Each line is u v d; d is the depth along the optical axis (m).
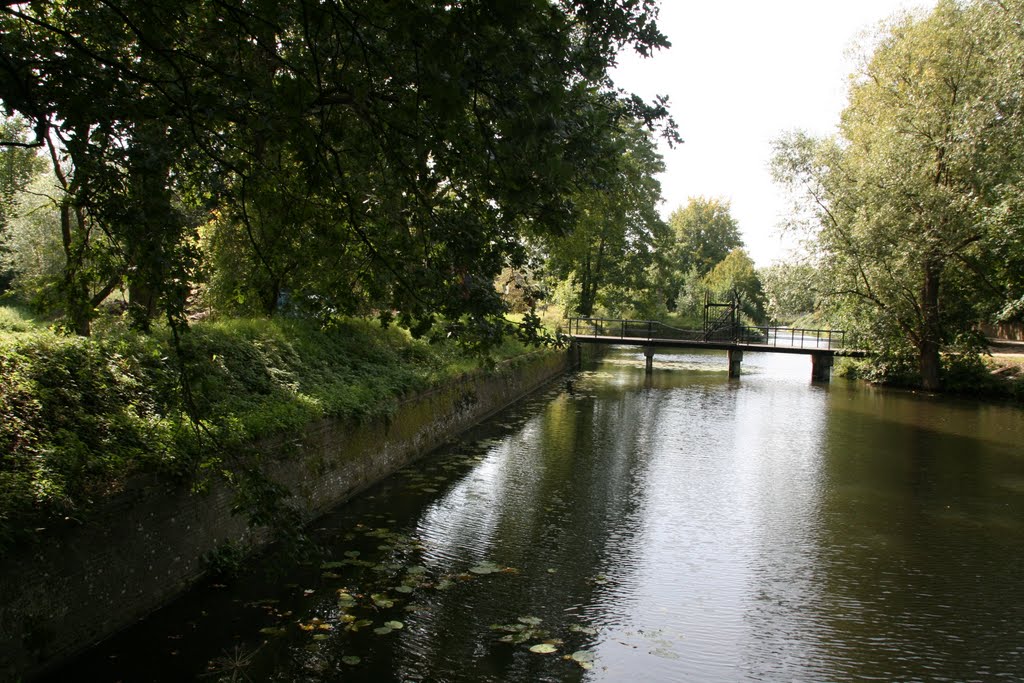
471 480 11.89
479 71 4.77
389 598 7.06
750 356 48.75
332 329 12.91
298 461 8.88
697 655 6.34
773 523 10.43
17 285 15.95
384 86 5.93
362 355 13.47
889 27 27.66
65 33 5.20
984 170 23.17
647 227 44.06
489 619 6.76
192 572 6.91
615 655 6.23
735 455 15.07
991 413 22.12
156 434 6.89
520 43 4.61
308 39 4.81
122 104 5.40
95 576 5.71
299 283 11.41
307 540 5.91
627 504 11.00
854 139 29.47
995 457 15.45
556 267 35.47
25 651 5.05
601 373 33.59
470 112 6.14
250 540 7.91
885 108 26.83
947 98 24.69
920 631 7.07
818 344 33.59
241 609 6.59
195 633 6.08
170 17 5.96
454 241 6.44
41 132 5.16
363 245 7.73
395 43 5.38
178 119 5.80
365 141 6.63
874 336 28.39
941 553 9.35
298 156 5.30
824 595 7.88
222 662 5.65
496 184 5.83
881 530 10.27
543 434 16.53
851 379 32.72
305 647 5.97
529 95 4.66
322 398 10.09
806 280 28.62
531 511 10.34
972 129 22.88
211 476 6.98
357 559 8.05
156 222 5.76
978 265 25.38
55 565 5.32
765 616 7.28
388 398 11.98
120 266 6.45
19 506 5.10
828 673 6.17
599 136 5.89
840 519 10.75
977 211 23.11
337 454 10.02
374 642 6.13
